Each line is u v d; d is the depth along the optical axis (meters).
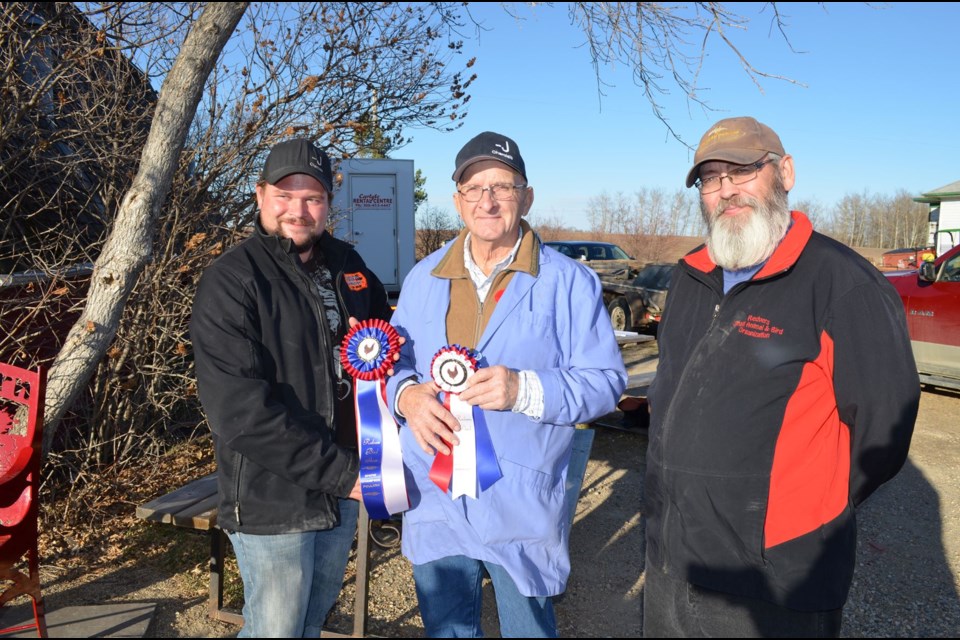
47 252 4.27
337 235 7.98
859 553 3.72
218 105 4.69
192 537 3.70
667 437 1.87
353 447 2.24
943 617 3.08
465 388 1.83
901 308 1.66
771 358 1.71
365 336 2.04
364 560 2.70
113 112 4.12
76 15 4.13
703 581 1.77
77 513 3.81
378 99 5.46
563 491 1.99
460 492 1.87
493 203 1.91
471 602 2.04
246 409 1.84
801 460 1.69
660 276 10.50
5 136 3.78
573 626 2.98
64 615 2.87
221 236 4.64
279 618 1.92
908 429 1.62
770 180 1.84
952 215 23.16
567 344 2.01
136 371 4.21
